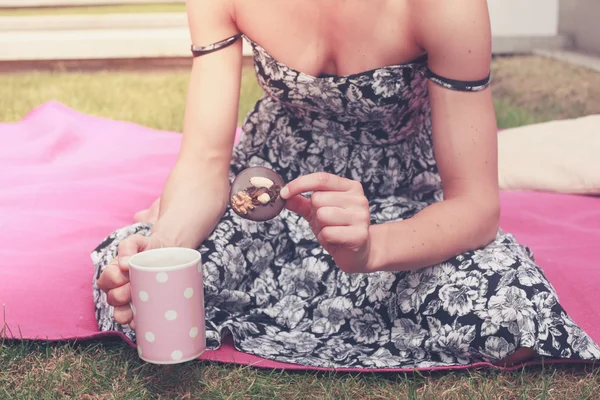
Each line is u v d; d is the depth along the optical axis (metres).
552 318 1.92
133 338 2.05
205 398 1.84
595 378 1.92
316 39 2.08
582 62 6.89
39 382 1.91
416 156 2.31
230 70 2.19
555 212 3.19
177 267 1.64
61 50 6.70
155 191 3.32
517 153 3.56
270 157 2.32
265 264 2.24
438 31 1.94
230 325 2.04
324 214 1.74
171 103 5.61
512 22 7.46
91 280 2.49
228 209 2.25
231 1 2.13
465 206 2.00
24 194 3.20
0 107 5.49
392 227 1.93
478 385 1.90
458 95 1.99
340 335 2.10
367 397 1.87
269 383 1.91
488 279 1.95
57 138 3.87
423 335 1.98
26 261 2.60
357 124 2.21
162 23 7.17
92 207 3.12
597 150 3.49
